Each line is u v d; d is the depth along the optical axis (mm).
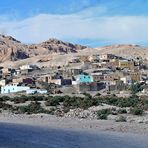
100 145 31156
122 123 47469
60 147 29828
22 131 40375
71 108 68438
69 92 171000
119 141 33531
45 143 31828
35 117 56031
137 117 54062
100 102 79438
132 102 75125
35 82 196500
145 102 75938
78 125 46312
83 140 33906
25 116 57500
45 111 63625
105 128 43094
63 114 59375
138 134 38562
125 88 180750
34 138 34969
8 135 36875
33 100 97125
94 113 58938
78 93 154500
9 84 189000
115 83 184125
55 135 37250
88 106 70625
